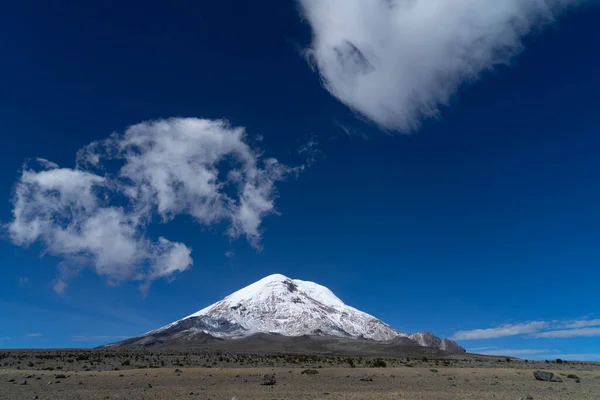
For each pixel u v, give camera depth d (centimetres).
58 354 12081
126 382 4975
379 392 4044
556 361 11012
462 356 18762
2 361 9000
